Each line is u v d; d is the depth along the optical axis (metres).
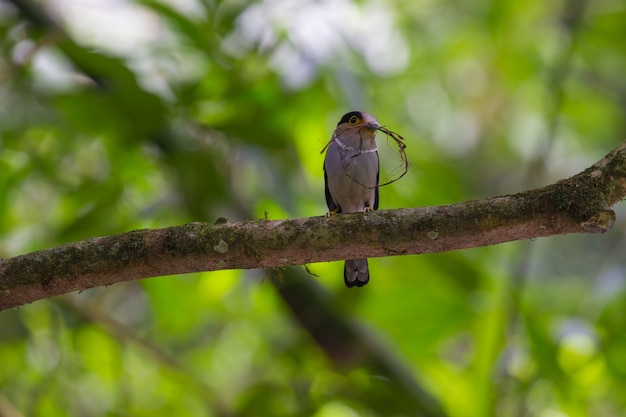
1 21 10.40
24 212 11.66
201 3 9.96
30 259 5.97
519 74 14.28
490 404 9.58
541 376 9.63
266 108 9.65
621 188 5.73
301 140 10.91
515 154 16.23
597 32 12.60
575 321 9.92
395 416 9.49
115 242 6.00
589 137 15.07
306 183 10.63
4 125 10.41
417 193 10.81
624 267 10.27
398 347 10.28
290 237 5.95
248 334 12.86
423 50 14.81
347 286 8.88
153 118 9.45
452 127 16.17
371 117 9.30
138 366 12.69
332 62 10.15
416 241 5.89
